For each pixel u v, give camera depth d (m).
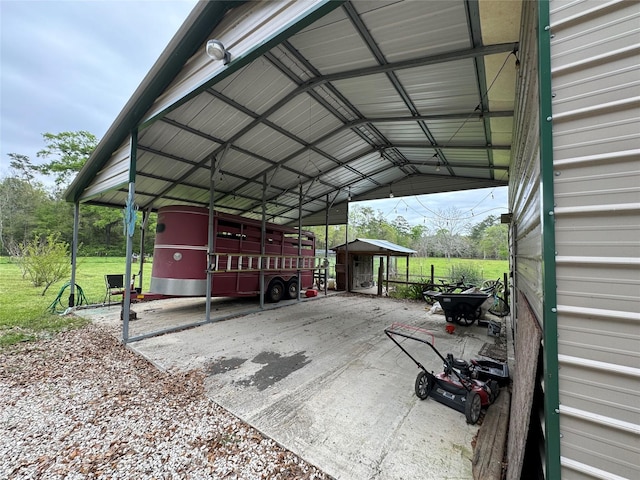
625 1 1.00
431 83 4.10
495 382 2.90
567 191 1.08
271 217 11.76
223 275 6.61
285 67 3.95
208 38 3.42
